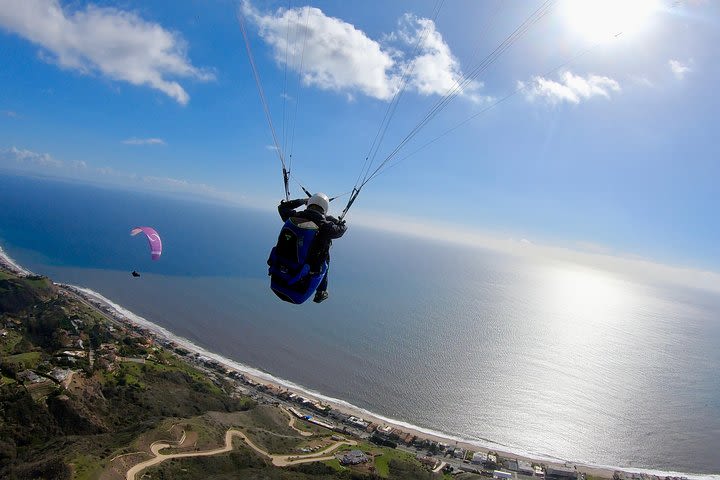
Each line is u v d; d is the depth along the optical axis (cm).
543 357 13325
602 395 10669
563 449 7912
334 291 19800
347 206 885
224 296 16112
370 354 11794
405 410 8850
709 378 13138
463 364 11844
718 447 8556
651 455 8038
